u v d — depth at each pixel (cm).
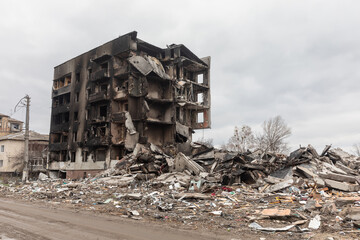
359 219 852
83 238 687
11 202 1439
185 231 777
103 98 3634
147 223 881
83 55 4288
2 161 5481
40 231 759
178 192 1609
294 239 711
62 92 4616
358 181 1636
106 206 1255
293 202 1248
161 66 3644
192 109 4238
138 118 3362
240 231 787
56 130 4612
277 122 4797
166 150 3306
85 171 3859
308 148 2177
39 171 5341
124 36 3609
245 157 2331
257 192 1589
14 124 7388
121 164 2756
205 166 2278
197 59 4084
